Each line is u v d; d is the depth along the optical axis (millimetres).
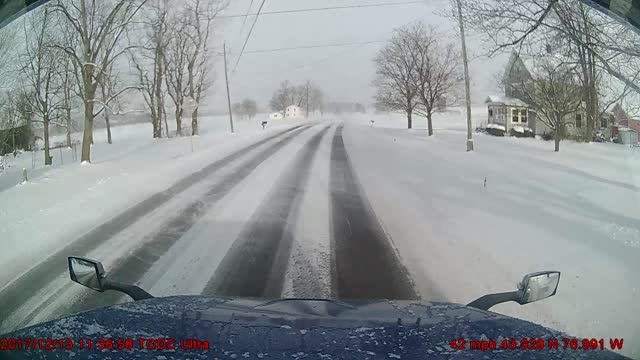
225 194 10641
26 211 8930
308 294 4875
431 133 34656
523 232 7148
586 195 10273
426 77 34312
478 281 5242
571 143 24484
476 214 8492
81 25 17594
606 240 6582
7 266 5953
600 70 8891
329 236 7160
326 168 15375
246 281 5281
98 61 19375
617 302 4539
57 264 5984
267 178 13039
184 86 38969
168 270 5699
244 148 22750
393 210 9062
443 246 6582
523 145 24719
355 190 11281
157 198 10227
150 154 21297
